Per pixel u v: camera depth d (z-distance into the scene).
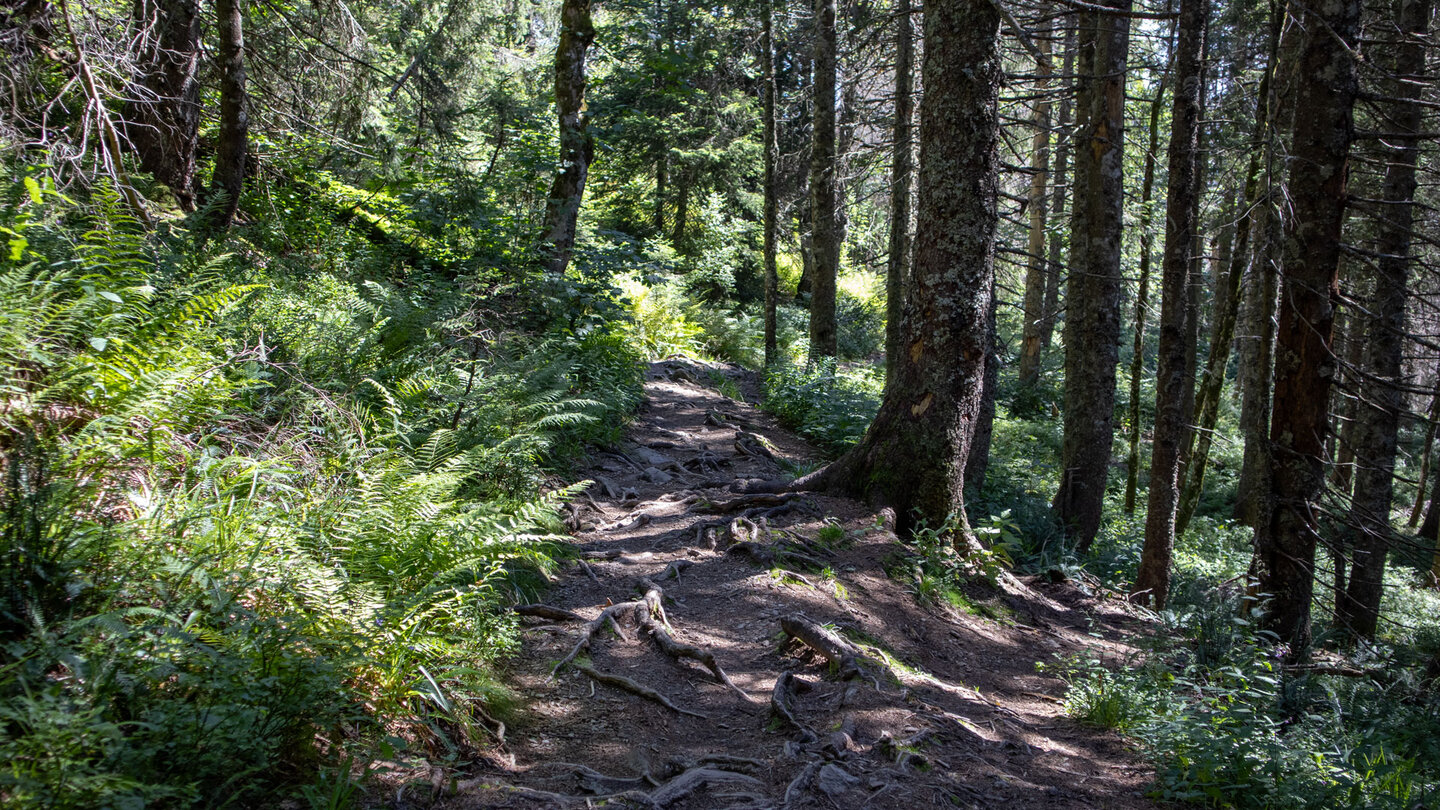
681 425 12.65
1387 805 4.10
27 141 6.90
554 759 3.70
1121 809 3.99
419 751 3.38
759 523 7.17
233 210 9.75
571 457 8.77
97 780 2.16
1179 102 8.95
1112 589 9.45
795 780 3.60
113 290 4.54
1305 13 7.61
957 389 7.61
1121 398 24.09
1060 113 19.27
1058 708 5.52
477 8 18.72
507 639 4.41
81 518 3.30
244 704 2.75
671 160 28.02
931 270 7.64
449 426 6.64
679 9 17.12
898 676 5.07
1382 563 10.60
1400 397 10.64
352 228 12.23
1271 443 8.05
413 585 4.17
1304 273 7.73
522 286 11.95
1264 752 4.47
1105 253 11.20
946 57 7.40
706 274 28.66
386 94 15.38
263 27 11.88
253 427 5.17
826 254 17.14
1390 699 6.91
